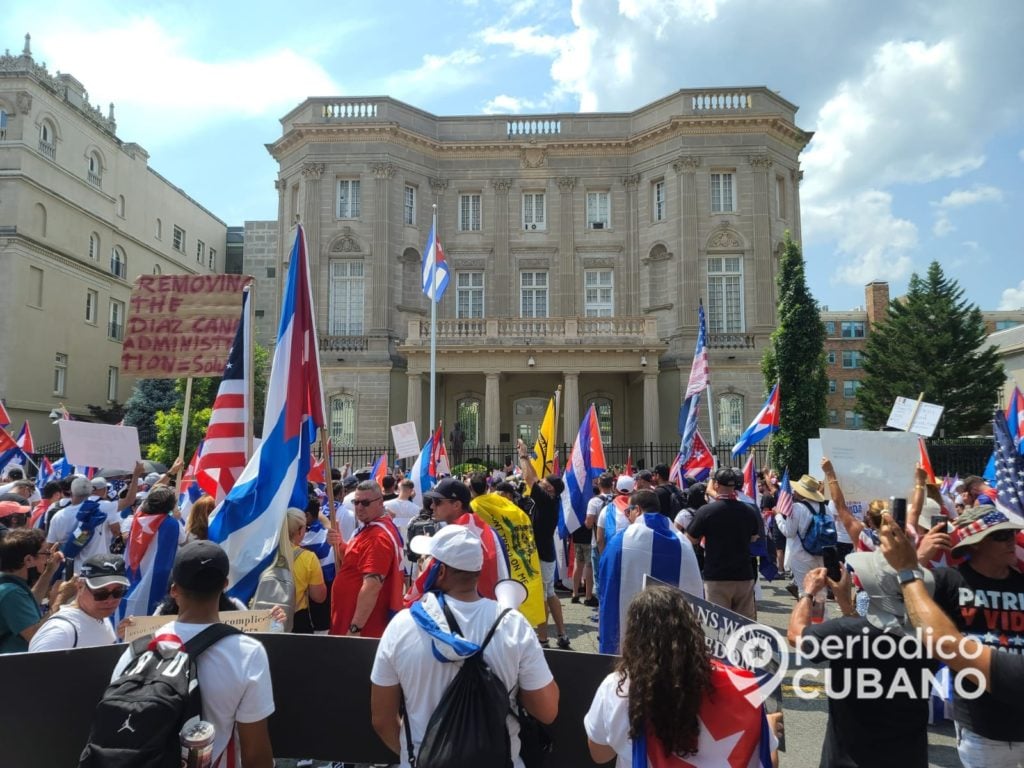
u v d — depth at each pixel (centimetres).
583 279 3706
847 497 542
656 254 3634
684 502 1196
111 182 4556
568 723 431
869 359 4662
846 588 413
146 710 298
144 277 803
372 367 3412
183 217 5531
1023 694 312
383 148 3566
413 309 3619
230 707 336
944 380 4138
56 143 4028
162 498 686
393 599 584
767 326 3388
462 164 3775
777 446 2519
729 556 765
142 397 3934
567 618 1143
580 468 1234
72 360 4131
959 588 410
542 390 3538
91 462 789
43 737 383
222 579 358
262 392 3831
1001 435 732
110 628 464
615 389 3544
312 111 3625
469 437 3531
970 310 4400
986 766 379
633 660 316
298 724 449
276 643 455
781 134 3600
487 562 673
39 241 3831
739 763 309
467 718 316
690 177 3500
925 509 658
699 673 310
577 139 3716
